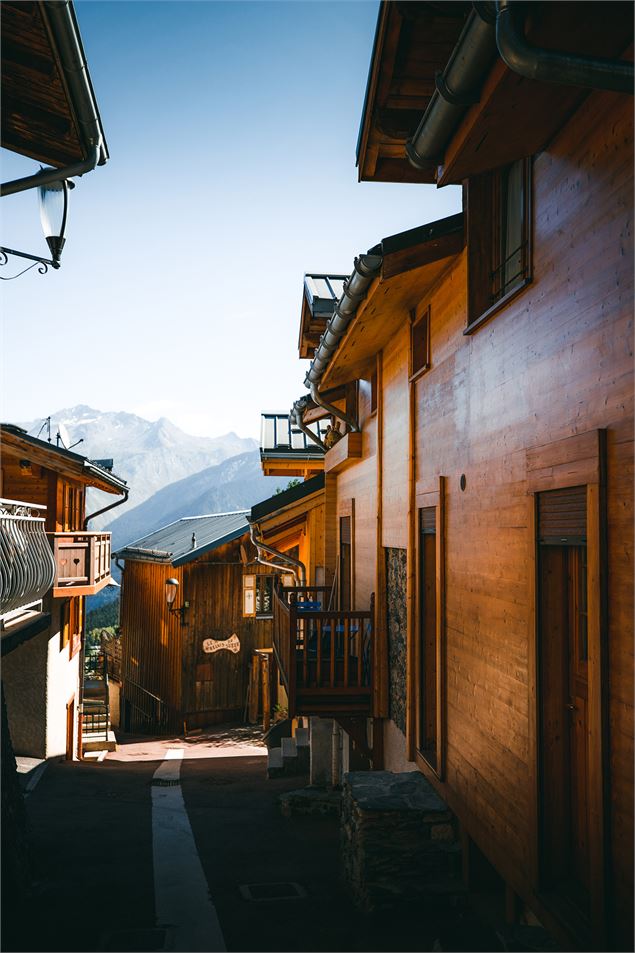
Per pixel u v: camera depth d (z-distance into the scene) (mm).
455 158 4602
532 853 4367
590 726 3588
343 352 9414
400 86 5562
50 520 14656
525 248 4758
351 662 10344
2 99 5832
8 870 5914
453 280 6414
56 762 14508
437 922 5547
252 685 22594
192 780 13438
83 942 5031
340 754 11781
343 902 6184
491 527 5324
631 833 3271
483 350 5555
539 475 4305
